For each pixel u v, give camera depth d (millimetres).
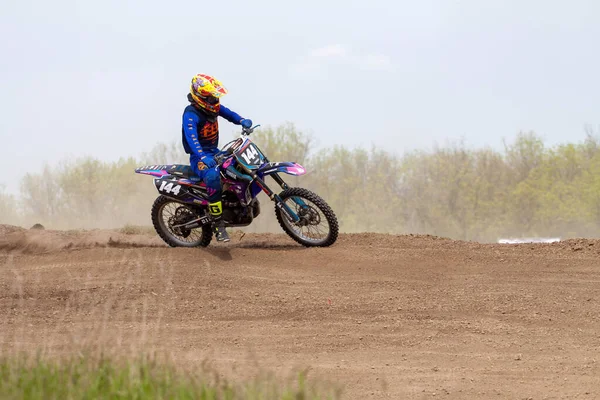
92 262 21641
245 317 16969
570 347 14672
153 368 10484
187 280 19688
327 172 84500
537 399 11781
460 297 18250
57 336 15344
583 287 18953
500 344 14906
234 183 22047
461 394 12047
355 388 12336
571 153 80188
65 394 9570
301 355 14266
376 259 21656
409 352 14453
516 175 82125
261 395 9625
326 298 18344
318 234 23578
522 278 19922
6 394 9430
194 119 22391
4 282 20062
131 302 18078
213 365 13352
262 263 21516
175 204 24656
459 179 81250
